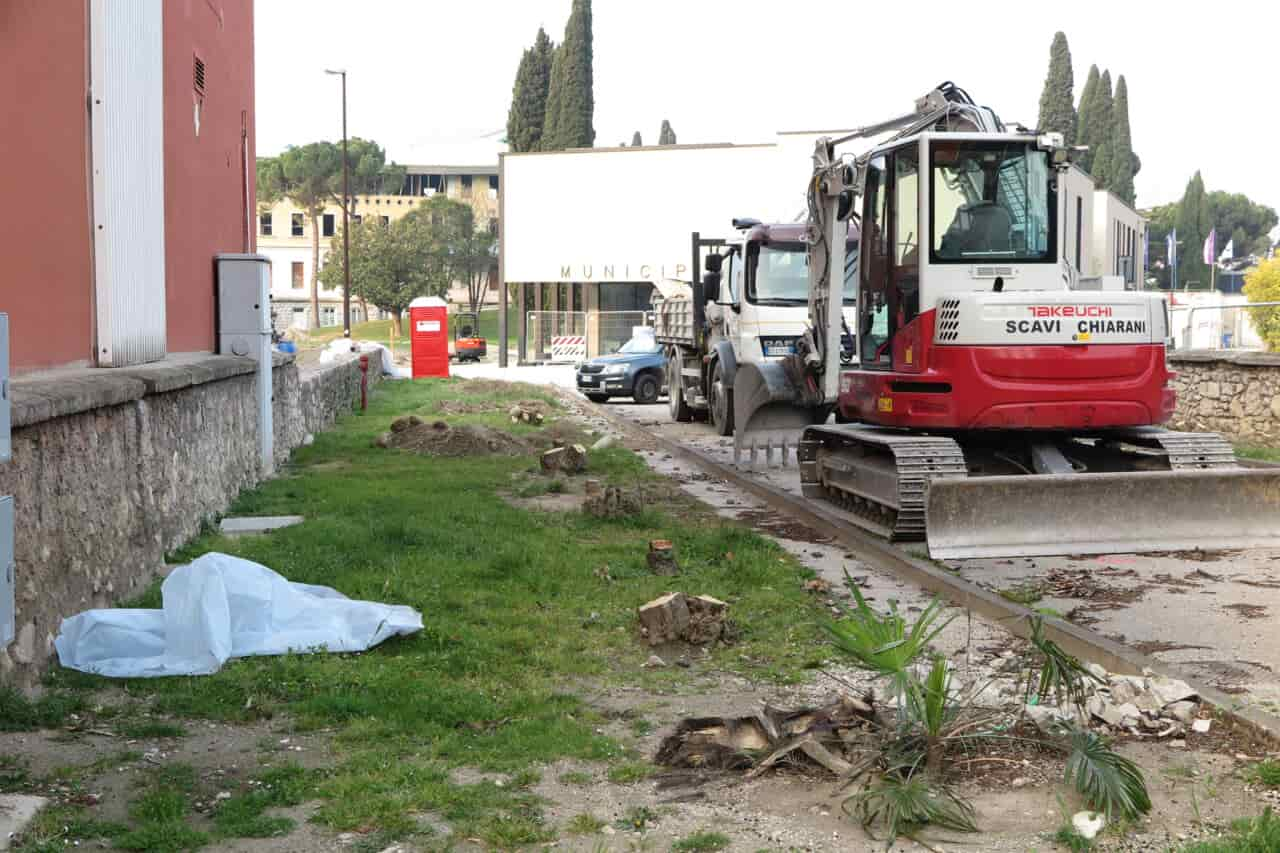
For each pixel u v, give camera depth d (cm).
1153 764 504
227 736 544
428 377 3759
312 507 1159
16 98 719
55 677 611
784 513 1233
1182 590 828
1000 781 484
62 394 648
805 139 4712
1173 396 1038
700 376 2219
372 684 609
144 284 961
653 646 708
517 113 7994
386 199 9462
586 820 447
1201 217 11306
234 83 1473
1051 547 952
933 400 1023
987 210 1048
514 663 664
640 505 1135
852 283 1717
